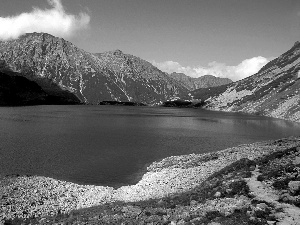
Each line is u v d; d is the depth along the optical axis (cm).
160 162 5819
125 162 5991
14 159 5991
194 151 7350
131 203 3100
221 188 2731
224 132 11244
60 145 7669
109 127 12212
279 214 1778
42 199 3525
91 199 3638
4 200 3362
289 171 2670
